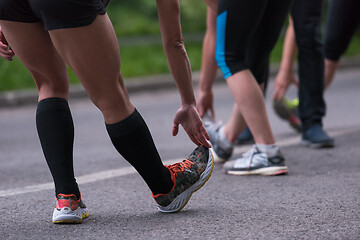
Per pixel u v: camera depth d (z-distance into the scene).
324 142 9.21
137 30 39.94
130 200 6.16
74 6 4.30
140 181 7.26
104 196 6.39
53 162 5.09
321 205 5.64
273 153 7.33
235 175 7.45
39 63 4.96
